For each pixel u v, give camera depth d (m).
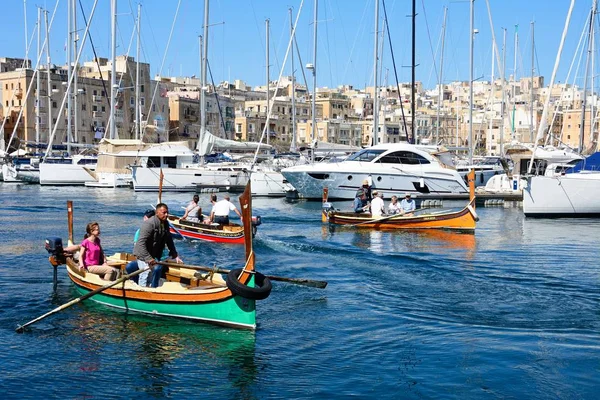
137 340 12.79
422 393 10.56
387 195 43.38
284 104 149.12
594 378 11.15
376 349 12.48
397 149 43.69
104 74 110.19
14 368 11.40
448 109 182.12
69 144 62.81
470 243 25.36
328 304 15.62
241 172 51.84
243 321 13.24
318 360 11.92
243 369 11.45
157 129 81.62
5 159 68.81
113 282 14.16
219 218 25.80
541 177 34.00
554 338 13.12
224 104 131.88
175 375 11.20
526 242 25.70
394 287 17.44
